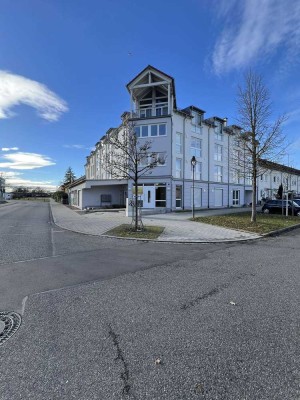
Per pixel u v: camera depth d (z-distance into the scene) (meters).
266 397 2.31
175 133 26.86
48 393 2.37
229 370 2.67
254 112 15.23
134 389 2.41
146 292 4.84
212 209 28.75
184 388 2.42
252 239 10.85
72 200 46.12
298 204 24.28
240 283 5.32
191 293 4.78
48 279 5.60
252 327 3.53
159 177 25.89
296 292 4.81
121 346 3.10
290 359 2.83
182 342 3.18
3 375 2.61
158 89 27.41
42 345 3.13
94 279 5.61
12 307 4.22
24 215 22.94
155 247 9.16
